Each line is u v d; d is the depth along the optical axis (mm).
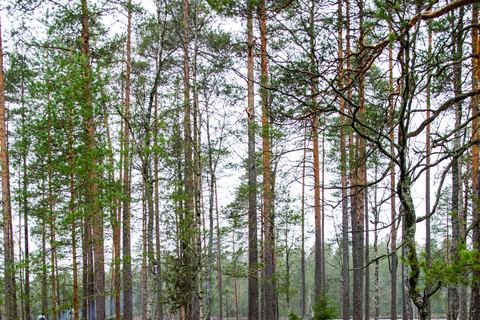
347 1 6402
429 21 5570
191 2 15000
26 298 11734
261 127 11727
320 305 15375
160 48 12914
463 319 12023
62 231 10273
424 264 4113
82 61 10031
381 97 6824
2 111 13227
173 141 11523
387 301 45125
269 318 14352
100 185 10148
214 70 14039
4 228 12898
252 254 11945
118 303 13891
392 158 4285
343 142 12820
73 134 10344
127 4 14070
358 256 14227
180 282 12016
